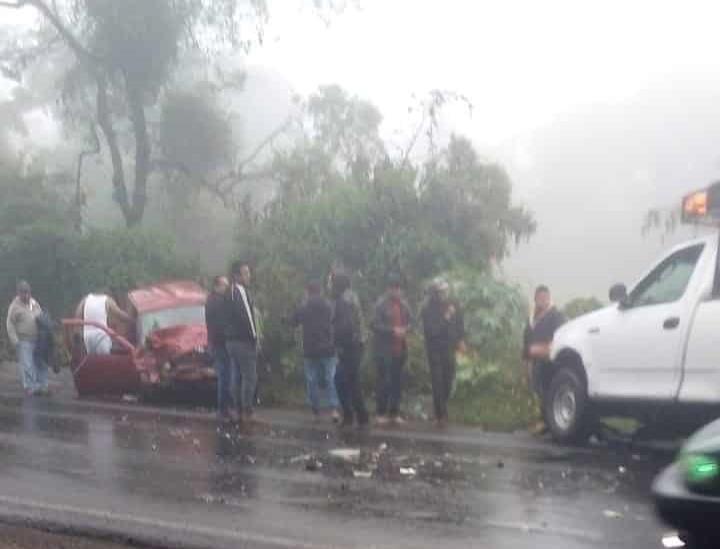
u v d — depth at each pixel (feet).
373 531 29.68
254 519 31.19
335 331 53.52
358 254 74.28
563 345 46.70
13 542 29.19
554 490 35.35
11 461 40.83
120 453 42.80
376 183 75.15
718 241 41.45
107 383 64.59
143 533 29.76
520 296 65.72
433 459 41.83
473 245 76.69
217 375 56.39
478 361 61.16
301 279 70.23
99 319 67.10
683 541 25.55
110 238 93.25
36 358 68.85
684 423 42.75
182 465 40.06
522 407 55.77
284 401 64.44
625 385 43.80
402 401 60.39
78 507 32.96
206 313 56.03
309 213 74.90
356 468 39.60
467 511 32.09
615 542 28.22
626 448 45.73
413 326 66.18
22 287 68.74
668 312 42.24
